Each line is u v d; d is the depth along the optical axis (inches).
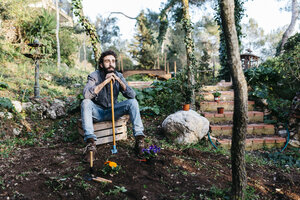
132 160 103.5
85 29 179.0
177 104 200.8
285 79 226.4
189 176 94.9
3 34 372.8
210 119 181.8
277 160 138.4
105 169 90.0
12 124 137.3
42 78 295.4
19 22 410.3
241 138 70.4
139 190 79.8
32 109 163.3
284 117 183.8
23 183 80.0
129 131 153.9
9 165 96.0
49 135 143.4
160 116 195.2
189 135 147.5
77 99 187.5
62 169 93.0
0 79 219.8
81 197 74.2
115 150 105.4
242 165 72.3
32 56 182.2
